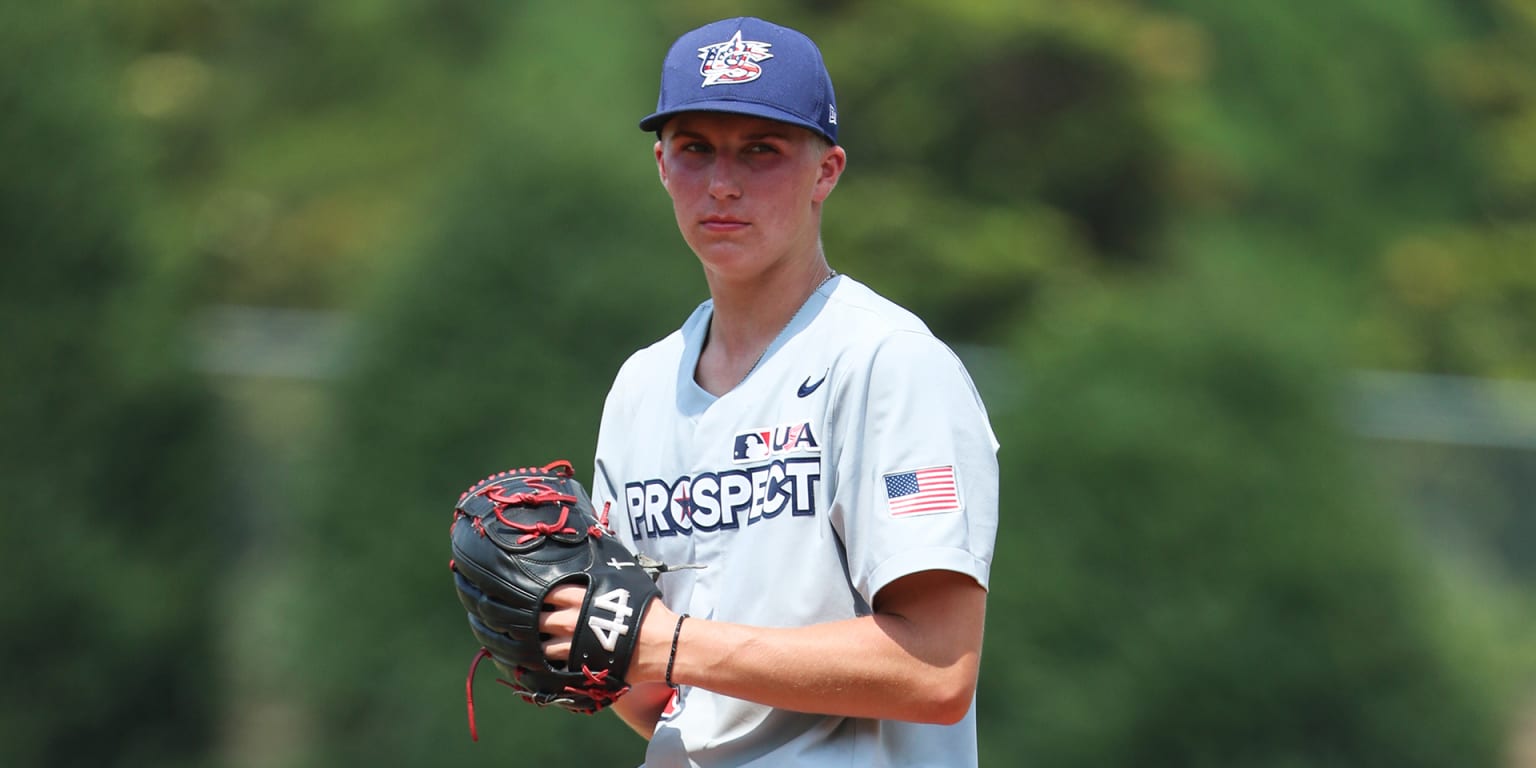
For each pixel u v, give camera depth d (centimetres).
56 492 3600
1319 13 7100
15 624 3534
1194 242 6425
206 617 3731
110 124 3803
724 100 783
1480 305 6856
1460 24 7512
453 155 4009
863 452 783
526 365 3484
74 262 3669
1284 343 3575
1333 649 3397
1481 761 3481
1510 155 7262
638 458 866
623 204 3594
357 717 3459
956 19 6444
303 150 6794
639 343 3519
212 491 3806
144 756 3638
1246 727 3359
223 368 4028
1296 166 6906
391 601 3438
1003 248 6178
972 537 772
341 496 3519
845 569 794
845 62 6525
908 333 797
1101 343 3584
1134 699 3347
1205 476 3428
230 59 7006
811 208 827
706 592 822
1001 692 3381
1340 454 3547
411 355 3525
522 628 785
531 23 5281
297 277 6556
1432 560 3734
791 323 825
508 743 3291
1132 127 6562
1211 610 3375
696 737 834
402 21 6906
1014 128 6575
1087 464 3456
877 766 799
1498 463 4306
